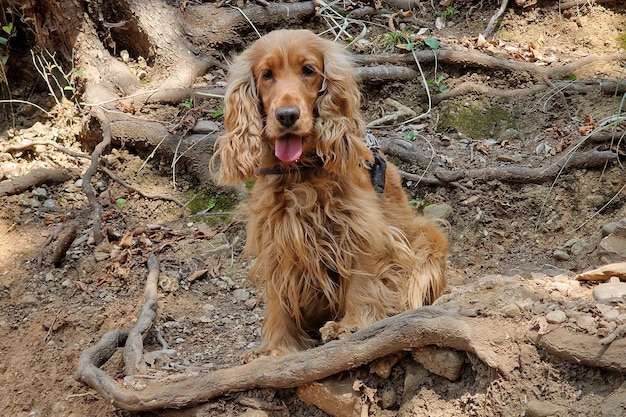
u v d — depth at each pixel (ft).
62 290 7.63
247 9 9.41
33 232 8.07
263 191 6.46
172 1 9.48
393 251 6.55
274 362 6.14
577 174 7.95
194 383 6.24
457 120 8.73
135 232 8.04
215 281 7.74
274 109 6.15
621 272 6.08
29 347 7.30
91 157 8.51
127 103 8.80
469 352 5.76
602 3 9.32
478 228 7.98
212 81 9.09
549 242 7.80
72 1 8.95
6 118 9.21
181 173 8.57
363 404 5.98
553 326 5.65
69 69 9.25
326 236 6.38
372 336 5.95
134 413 6.45
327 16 9.50
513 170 8.05
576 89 8.60
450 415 5.76
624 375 5.45
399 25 9.51
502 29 9.36
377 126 8.76
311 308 6.70
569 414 5.46
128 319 7.37
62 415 6.88
